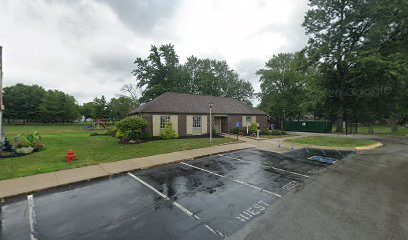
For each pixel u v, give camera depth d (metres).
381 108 24.19
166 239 3.94
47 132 27.19
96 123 44.56
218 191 6.50
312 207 5.34
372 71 19.81
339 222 4.55
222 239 3.96
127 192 6.34
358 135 24.44
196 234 4.12
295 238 3.95
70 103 58.34
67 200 5.71
